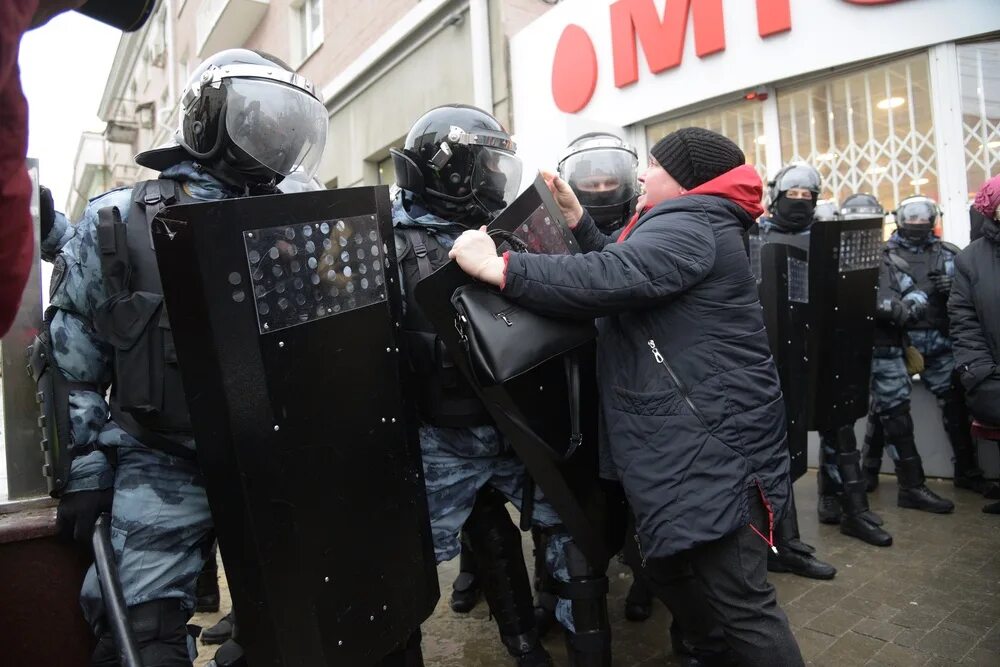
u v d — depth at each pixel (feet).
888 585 8.42
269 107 4.38
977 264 9.23
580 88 16.51
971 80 11.92
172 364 4.20
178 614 4.38
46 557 4.45
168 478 4.34
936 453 12.96
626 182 8.33
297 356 3.96
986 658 6.61
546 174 6.52
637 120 15.75
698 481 4.64
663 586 5.86
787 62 13.39
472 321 4.81
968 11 11.60
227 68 4.36
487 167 5.91
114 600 3.84
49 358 4.24
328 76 27.66
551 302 4.75
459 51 20.11
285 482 3.86
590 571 5.78
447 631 8.02
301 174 7.64
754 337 4.92
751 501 4.72
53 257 5.02
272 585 3.77
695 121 15.43
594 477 5.92
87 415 4.22
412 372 5.76
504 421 5.32
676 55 14.70
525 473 6.06
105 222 4.12
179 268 3.43
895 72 12.76
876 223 9.78
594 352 6.06
